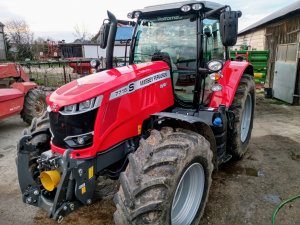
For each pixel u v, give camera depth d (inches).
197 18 125.8
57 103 95.0
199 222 108.0
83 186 90.6
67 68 682.2
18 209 121.0
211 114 122.9
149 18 139.5
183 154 88.4
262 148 179.3
